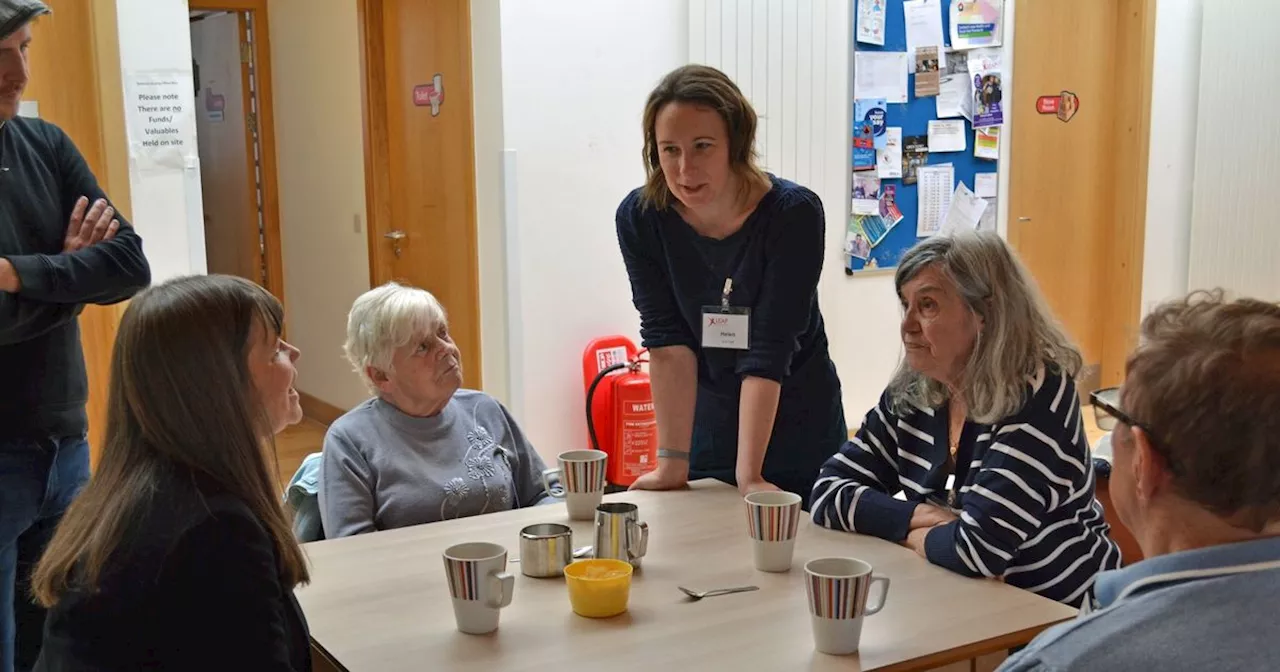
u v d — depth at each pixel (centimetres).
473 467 236
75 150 243
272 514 138
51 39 335
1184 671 89
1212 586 93
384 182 534
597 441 452
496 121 434
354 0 530
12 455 221
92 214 232
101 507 132
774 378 223
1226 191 607
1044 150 569
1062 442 182
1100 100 585
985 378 184
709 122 208
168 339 133
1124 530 256
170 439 132
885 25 502
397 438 232
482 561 155
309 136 605
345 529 219
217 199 696
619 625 160
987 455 187
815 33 484
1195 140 600
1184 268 612
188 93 362
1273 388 94
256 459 137
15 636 233
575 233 452
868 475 213
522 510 221
